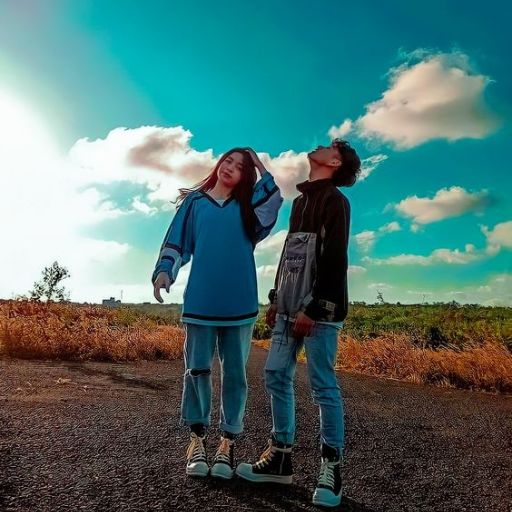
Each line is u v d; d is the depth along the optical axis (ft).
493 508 8.81
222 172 10.35
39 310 52.19
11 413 13.62
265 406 17.72
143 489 8.57
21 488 8.22
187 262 10.60
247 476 9.37
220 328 9.95
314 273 9.26
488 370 25.43
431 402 20.67
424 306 85.56
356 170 9.93
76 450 10.56
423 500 9.07
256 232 10.32
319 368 9.16
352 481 9.96
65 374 23.09
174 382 23.26
